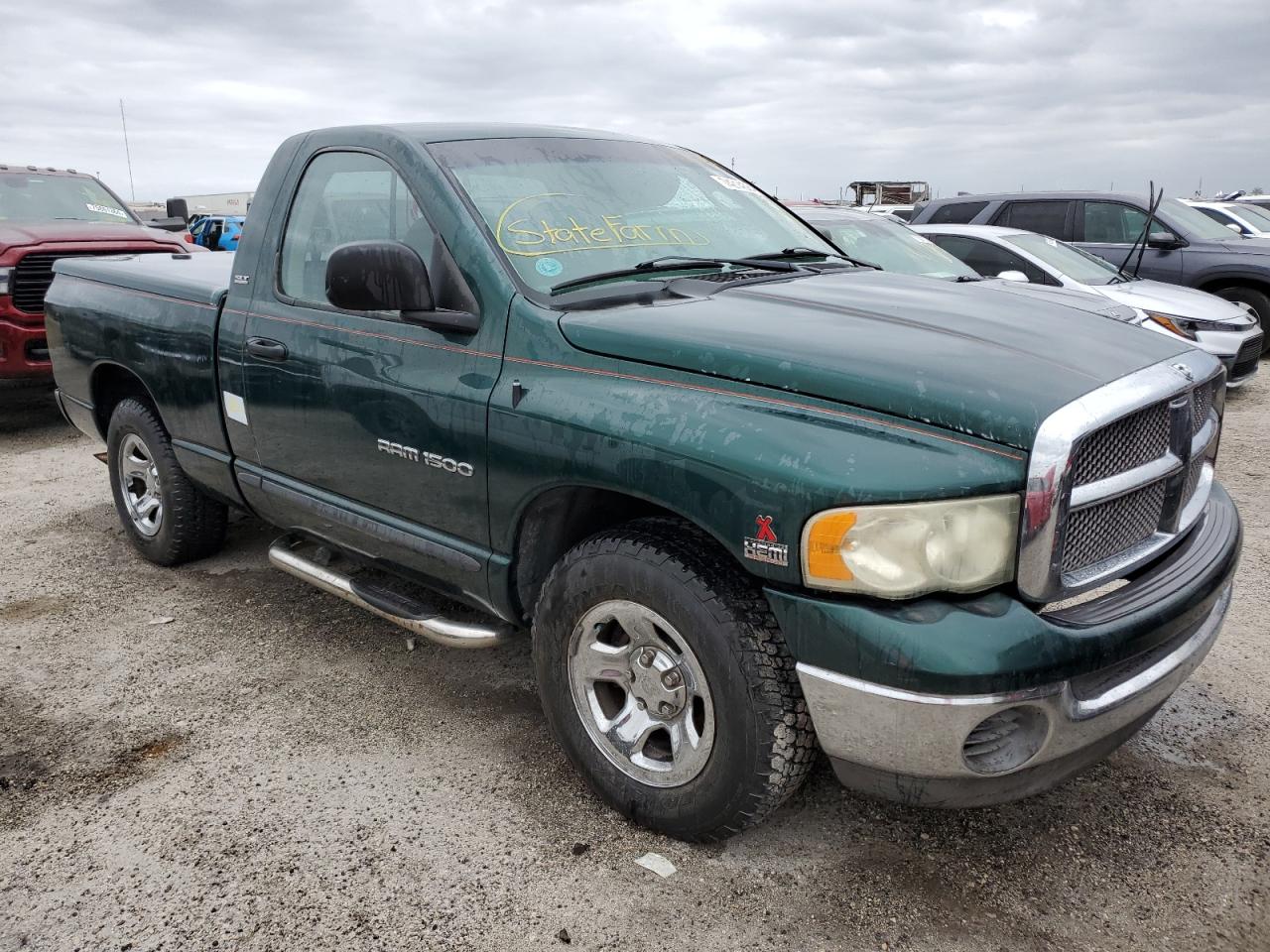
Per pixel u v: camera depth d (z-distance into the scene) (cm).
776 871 256
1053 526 210
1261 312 1009
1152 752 310
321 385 331
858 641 213
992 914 241
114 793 296
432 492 302
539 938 235
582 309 275
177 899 250
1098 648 217
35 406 903
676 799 256
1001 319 266
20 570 480
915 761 218
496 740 322
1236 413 820
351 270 274
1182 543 260
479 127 343
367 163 332
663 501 240
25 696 356
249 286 371
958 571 211
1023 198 1110
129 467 473
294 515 366
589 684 274
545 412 263
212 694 356
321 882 255
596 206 325
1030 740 220
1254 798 286
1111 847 265
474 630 309
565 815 281
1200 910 241
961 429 214
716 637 235
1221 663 367
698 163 389
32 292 751
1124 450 228
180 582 460
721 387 240
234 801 290
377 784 298
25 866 263
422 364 298
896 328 253
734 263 326
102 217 918
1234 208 1251
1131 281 859
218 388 385
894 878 254
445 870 259
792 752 236
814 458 218
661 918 240
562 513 281
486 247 289
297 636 403
